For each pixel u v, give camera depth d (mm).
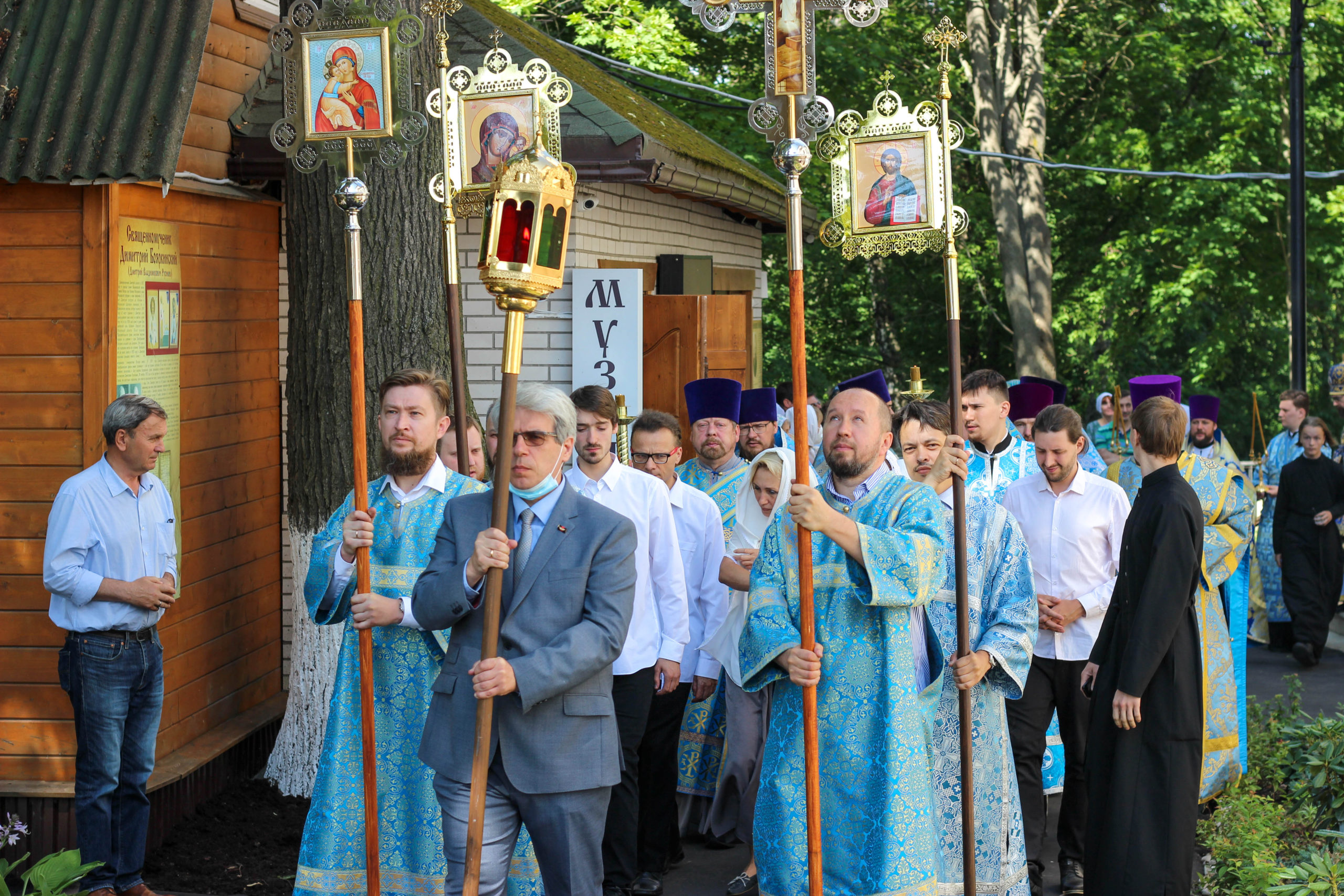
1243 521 6969
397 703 4559
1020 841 4906
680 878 5902
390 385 4645
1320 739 6418
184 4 6336
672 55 18422
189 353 6641
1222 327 25484
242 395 7277
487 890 3857
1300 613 10734
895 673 4281
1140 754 5070
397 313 6371
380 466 6387
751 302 13242
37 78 6086
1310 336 28266
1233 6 22859
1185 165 24562
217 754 6461
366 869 4473
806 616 4035
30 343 5809
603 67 17891
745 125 19609
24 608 5809
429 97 4793
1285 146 24547
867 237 4582
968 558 4859
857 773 4277
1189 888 5043
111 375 5809
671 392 8469
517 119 4758
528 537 3941
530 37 10758
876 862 4215
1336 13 23344
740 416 6871
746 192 10406
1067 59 25062
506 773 3803
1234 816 6078
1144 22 24984
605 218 8656
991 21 24375
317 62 4602
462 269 7973
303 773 6562
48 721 5812
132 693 5348
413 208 6387
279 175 7047
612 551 3902
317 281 6406
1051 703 5684
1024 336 21547
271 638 7660
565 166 3826
